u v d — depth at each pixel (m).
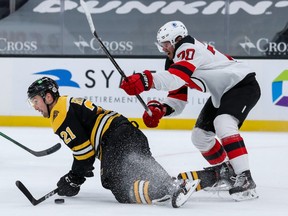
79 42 22.19
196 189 9.66
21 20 22.36
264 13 21.69
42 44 22.30
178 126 20.95
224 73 9.70
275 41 21.62
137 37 22.12
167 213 8.47
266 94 20.77
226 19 21.86
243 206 9.15
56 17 22.27
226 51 21.91
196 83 9.82
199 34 22.03
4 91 21.59
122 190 9.08
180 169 13.32
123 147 8.93
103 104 21.28
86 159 8.93
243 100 9.70
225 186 10.40
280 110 20.72
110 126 9.01
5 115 21.67
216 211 8.70
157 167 8.96
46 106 8.91
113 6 22.17
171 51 9.68
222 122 9.61
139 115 21.08
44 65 21.55
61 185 9.22
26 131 20.14
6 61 21.59
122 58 21.22
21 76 21.56
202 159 14.63
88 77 21.31
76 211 8.61
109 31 22.17
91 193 10.18
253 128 20.77
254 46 21.77
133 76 9.18
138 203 9.18
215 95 9.90
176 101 10.48
